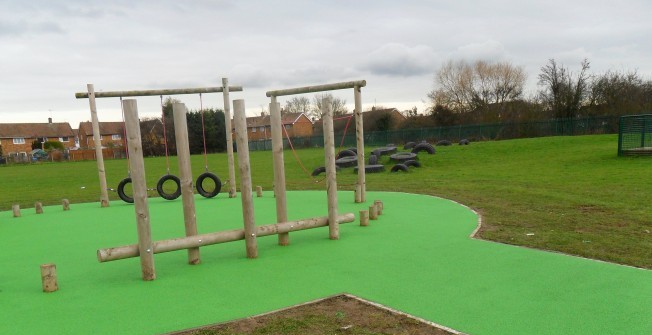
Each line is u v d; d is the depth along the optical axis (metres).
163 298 4.62
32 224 9.67
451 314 3.99
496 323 3.78
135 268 5.75
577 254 5.69
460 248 6.11
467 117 50.56
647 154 18.48
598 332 3.57
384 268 5.35
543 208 9.14
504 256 5.68
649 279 4.70
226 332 3.79
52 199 14.86
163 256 6.25
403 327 3.79
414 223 7.89
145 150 52.47
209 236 5.77
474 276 4.96
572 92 42.16
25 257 6.70
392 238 6.81
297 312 4.16
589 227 7.25
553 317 3.86
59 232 8.60
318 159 28.42
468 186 13.41
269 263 5.70
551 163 19.83
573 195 10.72
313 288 4.75
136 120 5.09
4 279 5.58
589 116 40.25
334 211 6.82
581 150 23.72
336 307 4.25
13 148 76.81
